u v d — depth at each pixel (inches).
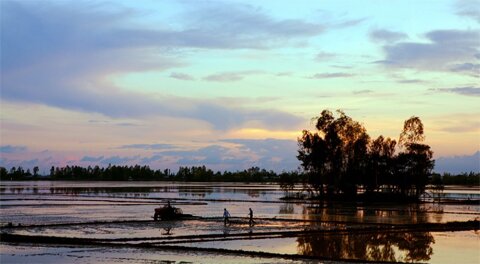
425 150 4918.8
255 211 3213.6
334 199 4987.7
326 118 5221.5
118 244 1638.8
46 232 1977.1
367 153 5191.9
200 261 1353.3
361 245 1716.3
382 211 3358.8
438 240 1859.0
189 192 6294.3
